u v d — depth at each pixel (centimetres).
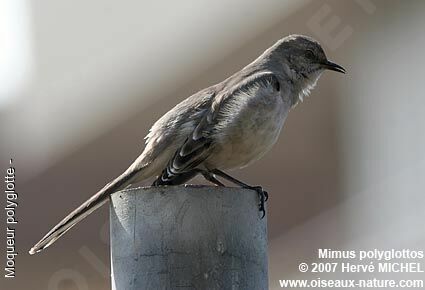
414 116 1816
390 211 1694
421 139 1795
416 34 1831
